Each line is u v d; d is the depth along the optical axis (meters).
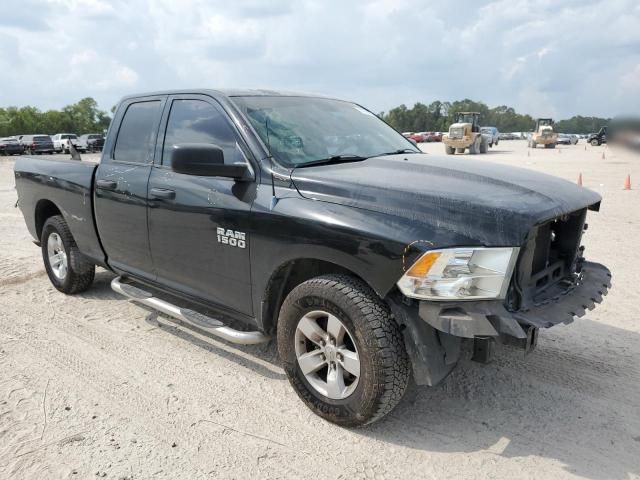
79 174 4.92
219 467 2.82
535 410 3.31
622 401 3.40
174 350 4.23
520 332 2.60
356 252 2.88
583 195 3.28
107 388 3.64
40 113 91.56
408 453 2.92
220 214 3.55
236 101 3.80
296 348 3.28
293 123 3.85
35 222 5.84
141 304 5.27
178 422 3.23
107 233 4.67
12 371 3.89
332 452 2.94
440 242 2.68
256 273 3.42
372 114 4.79
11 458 2.90
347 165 3.57
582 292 3.30
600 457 2.86
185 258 3.92
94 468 2.81
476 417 3.26
